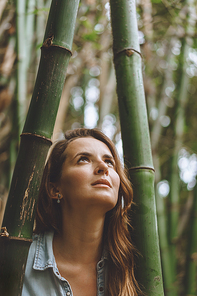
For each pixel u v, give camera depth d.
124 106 0.94
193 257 1.92
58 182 0.85
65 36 0.73
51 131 0.71
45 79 0.71
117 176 0.82
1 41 1.83
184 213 2.13
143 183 0.89
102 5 2.06
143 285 0.84
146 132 0.93
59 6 0.74
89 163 0.81
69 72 2.08
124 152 0.94
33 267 0.80
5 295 0.63
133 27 0.99
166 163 2.56
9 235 0.65
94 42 1.92
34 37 1.74
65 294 0.78
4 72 1.65
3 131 1.74
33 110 0.70
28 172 0.67
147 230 0.86
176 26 1.97
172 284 1.83
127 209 0.90
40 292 0.78
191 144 2.63
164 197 2.48
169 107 2.64
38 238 0.86
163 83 2.38
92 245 0.84
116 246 0.87
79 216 0.80
